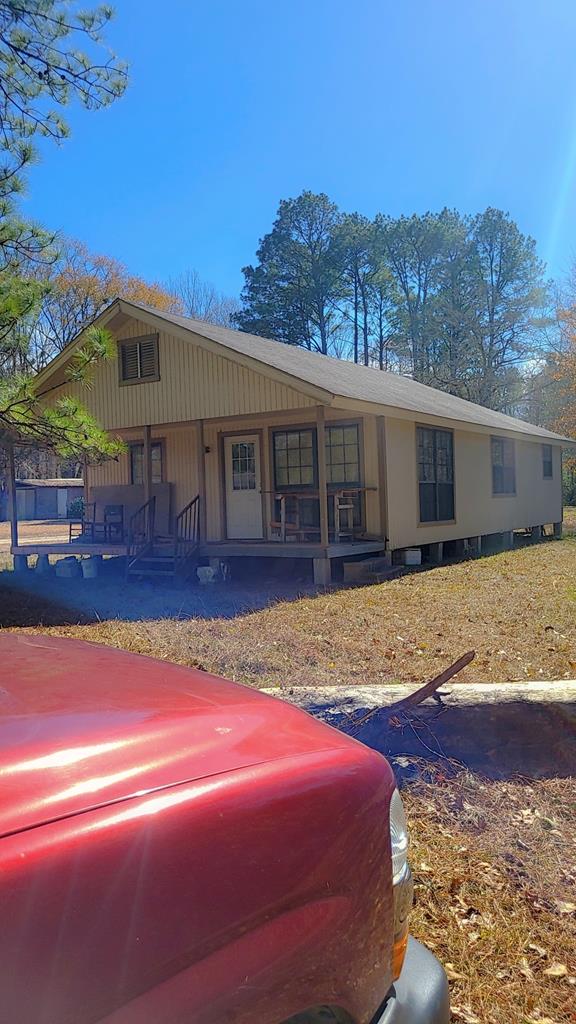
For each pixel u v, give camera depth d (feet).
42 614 28.89
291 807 4.45
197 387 39.37
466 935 8.43
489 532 54.24
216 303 150.00
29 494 122.42
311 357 48.55
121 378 42.22
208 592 35.04
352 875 4.66
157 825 3.84
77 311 105.60
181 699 5.55
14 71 22.98
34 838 3.51
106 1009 3.42
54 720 4.74
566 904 9.16
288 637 22.67
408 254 130.41
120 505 45.91
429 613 26.99
